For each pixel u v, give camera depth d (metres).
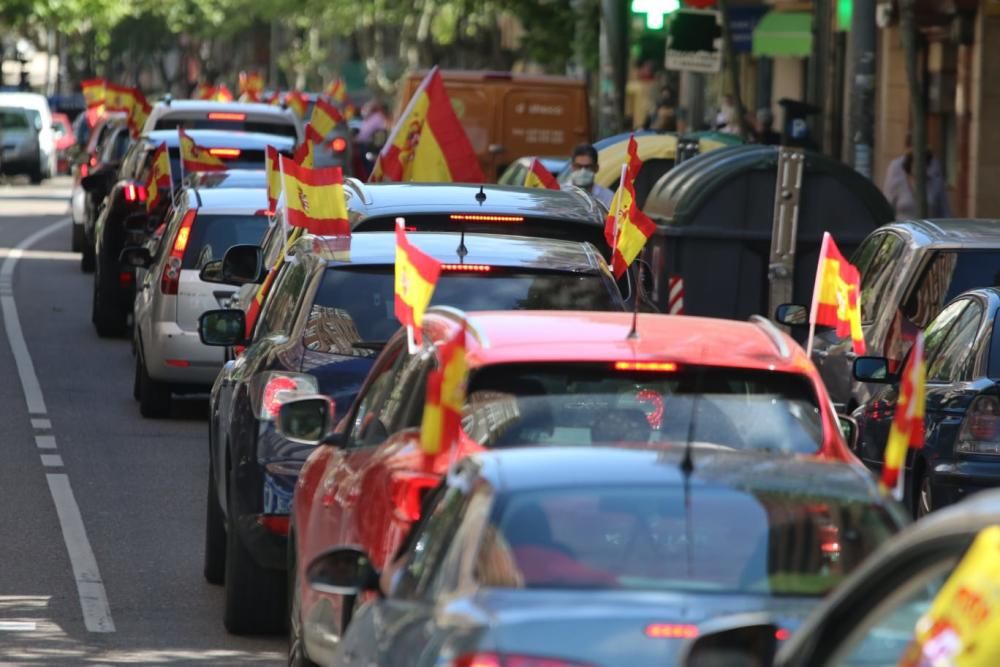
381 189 29.55
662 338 18.02
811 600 12.96
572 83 86.56
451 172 44.41
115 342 58.19
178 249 43.62
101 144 86.44
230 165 54.94
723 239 46.69
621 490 13.70
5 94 157.25
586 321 18.70
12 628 24.92
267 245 35.75
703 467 14.09
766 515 13.63
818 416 17.48
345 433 20.84
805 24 89.81
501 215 27.91
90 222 77.88
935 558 8.85
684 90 113.06
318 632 19.08
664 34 77.50
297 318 24.70
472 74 86.31
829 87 87.50
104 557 29.72
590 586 13.01
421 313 18.55
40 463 38.03
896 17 79.25
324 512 20.00
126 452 39.66
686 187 46.97
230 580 24.64
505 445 17.06
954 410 28.72
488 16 159.50
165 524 32.50
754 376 17.62
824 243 21.81
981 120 73.75
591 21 104.12
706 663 11.16
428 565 14.30
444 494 15.02
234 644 24.45
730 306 46.94
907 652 8.37
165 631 25.03
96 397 47.34
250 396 24.47
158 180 54.25
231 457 24.59
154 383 43.88
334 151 67.44
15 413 44.44
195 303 43.06
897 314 34.41
